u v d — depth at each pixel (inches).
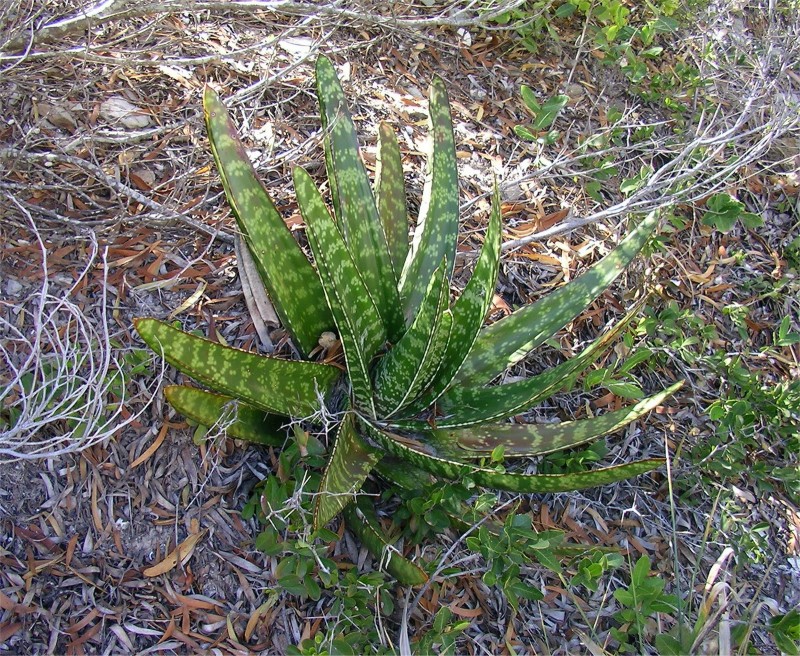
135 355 40.6
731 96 66.9
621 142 62.7
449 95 60.4
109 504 38.2
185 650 36.5
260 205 39.9
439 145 45.3
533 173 53.1
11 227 42.0
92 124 47.0
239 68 53.6
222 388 36.8
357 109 55.8
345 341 37.6
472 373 44.3
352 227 42.4
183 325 43.1
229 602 38.4
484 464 43.4
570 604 44.1
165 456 40.1
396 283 42.5
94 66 49.4
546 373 42.3
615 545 47.0
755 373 54.7
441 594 41.8
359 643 38.1
